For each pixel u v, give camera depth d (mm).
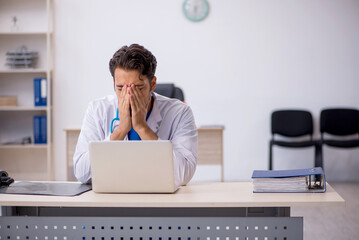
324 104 5570
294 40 5527
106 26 5496
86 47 5504
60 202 1596
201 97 5551
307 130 5387
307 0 5504
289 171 1845
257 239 1674
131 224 1690
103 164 1691
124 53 1783
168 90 3537
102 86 5531
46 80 5148
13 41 5445
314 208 4180
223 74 5531
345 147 5141
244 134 5570
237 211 1864
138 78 1778
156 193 1727
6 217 1718
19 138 5516
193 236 1684
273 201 1584
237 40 5516
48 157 5160
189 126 2025
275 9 5496
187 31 5504
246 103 5555
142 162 1672
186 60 5523
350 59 5547
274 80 5539
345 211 4051
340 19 5516
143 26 5504
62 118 5535
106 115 2020
